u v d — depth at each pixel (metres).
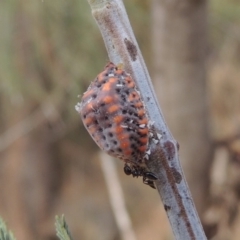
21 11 0.24
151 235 0.37
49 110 0.30
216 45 0.28
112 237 0.45
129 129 0.12
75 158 0.47
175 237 0.12
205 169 0.25
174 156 0.12
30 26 0.25
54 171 0.46
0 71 0.26
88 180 0.48
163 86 0.24
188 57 0.23
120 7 0.12
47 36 0.25
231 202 0.26
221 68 0.34
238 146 0.25
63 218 0.12
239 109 0.33
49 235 0.44
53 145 0.45
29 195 0.45
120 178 0.45
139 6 0.26
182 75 0.23
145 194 0.43
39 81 0.27
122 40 0.12
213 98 0.34
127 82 0.12
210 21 0.26
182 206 0.12
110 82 0.12
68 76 0.27
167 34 0.23
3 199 0.46
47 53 0.26
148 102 0.12
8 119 0.39
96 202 0.47
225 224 0.26
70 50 0.26
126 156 0.12
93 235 0.45
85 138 0.44
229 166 0.26
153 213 0.40
